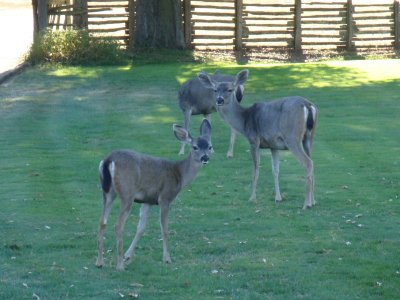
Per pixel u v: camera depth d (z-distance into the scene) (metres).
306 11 37.81
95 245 12.26
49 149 19.11
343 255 11.71
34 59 33.34
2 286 10.45
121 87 27.89
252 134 14.86
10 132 20.98
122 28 36.19
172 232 12.88
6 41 40.28
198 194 15.25
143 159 11.14
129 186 10.95
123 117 22.80
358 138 19.83
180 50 36.25
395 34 38.19
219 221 13.48
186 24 36.94
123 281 10.69
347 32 37.84
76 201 14.75
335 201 14.65
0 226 13.20
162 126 21.56
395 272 11.01
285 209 14.21
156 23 36.12
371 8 45.88
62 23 38.00
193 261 11.52
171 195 11.41
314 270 11.09
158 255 11.80
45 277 10.82
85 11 35.69
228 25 39.75
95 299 10.00
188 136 11.62
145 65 33.44
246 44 37.50
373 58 35.78
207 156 11.46
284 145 14.48
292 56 36.50
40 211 14.09
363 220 13.46
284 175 16.70
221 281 10.68
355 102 24.52
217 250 11.98
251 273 10.99
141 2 35.88
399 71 30.45
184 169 11.53
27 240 12.45
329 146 19.05
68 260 11.55
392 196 14.91
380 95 25.66
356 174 16.53
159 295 10.16
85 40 33.53
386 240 12.40
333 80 28.66
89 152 18.73
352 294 10.23
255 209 14.24
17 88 27.88
